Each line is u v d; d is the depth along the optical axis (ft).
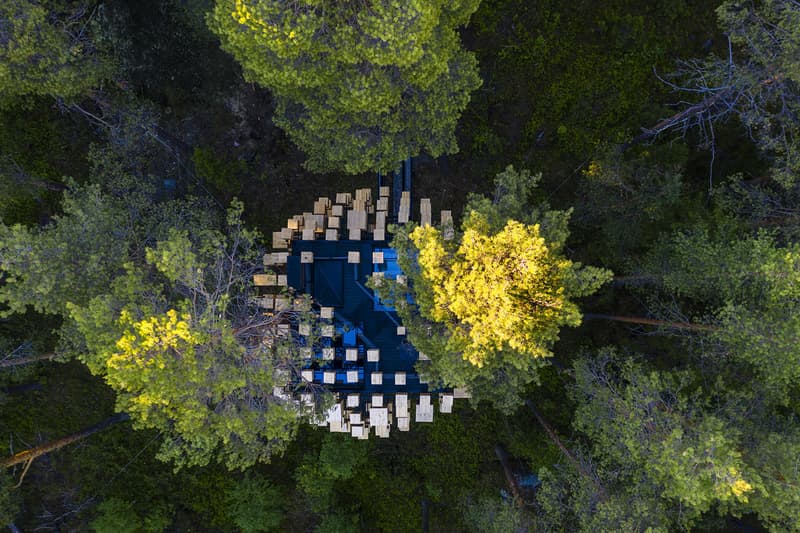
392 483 59.47
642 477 40.70
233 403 38.52
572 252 56.65
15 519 58.70
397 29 32.45
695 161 54.39
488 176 58.39
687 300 52.16
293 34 32.53
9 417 59.72
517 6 55.67
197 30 52.49
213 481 59.93
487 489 57.77
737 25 39.73
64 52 41.47
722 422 35.73
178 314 35.91
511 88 56.90
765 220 43.75
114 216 44.45
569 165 57.00
